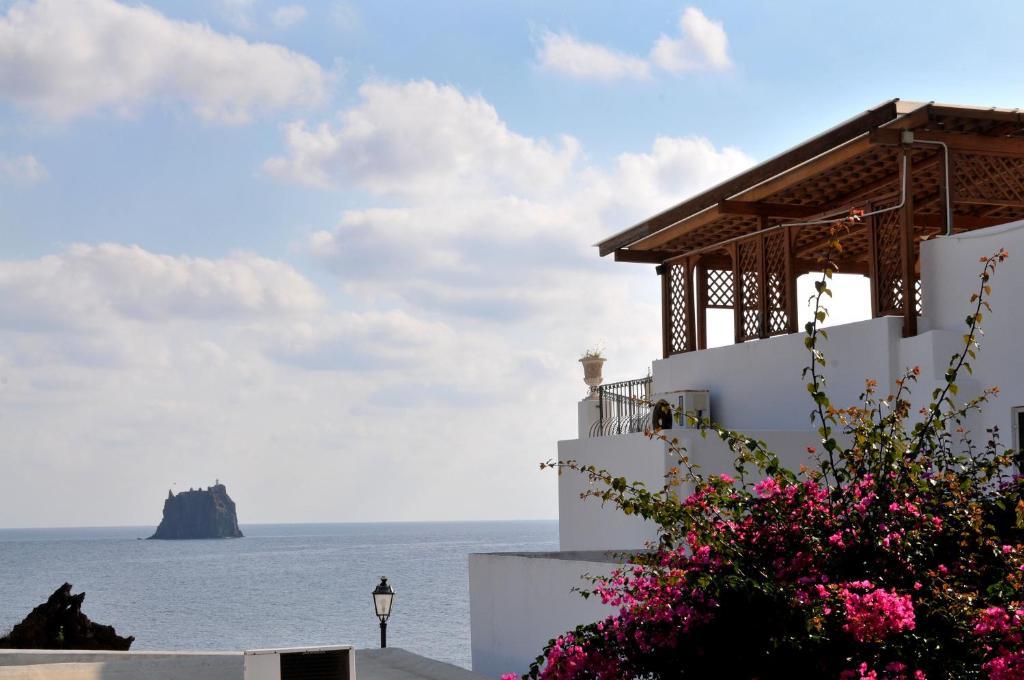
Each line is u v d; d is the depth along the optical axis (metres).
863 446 5.95
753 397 14.15
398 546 175.75
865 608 4.94
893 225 12.21
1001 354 11.20
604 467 13.59
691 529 6.04
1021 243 11.07
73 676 12.73
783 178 12.96
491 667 12.12
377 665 13.20
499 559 11.98
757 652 5.54
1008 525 6.29
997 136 11.79
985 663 4.98
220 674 12.88
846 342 12.60
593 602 10.05
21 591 80.06
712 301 15.92
